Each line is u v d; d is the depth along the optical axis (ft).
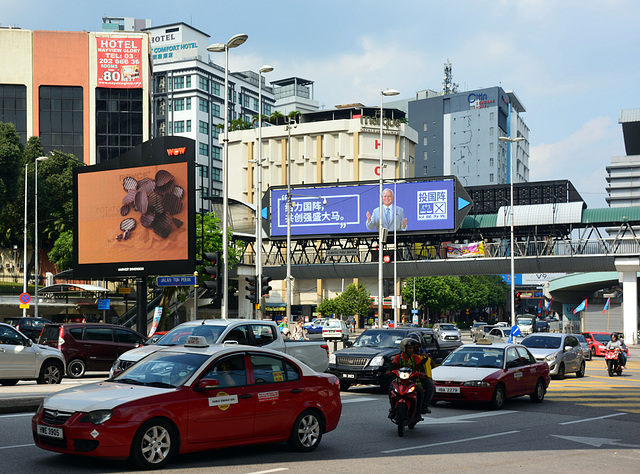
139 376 33.42
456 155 537.65
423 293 326.65
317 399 36.65
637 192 542.57
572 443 41.52
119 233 124.06
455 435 43.52
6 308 176.86
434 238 246.27
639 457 37.55
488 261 222.07
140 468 30.37
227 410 32.65
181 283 113.09
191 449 31.53
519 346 63.72
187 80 441.68
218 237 187.32
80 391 31.73
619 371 97.96
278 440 34.88
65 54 293.23
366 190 234.38
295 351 59.57
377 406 56.54
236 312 235.20
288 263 156.66
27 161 249.55
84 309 177.06
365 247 299.38
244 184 362.33
